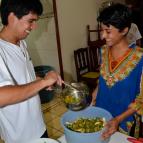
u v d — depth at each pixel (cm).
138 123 144
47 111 299
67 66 361
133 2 435
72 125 127
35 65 355
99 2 398
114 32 133
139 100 136
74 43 364
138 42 326
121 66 141
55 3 319
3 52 116
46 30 338
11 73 119
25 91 102
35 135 138
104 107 151
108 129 117
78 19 363
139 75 138
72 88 130
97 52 367
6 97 97
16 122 129
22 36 122
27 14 112
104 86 149
